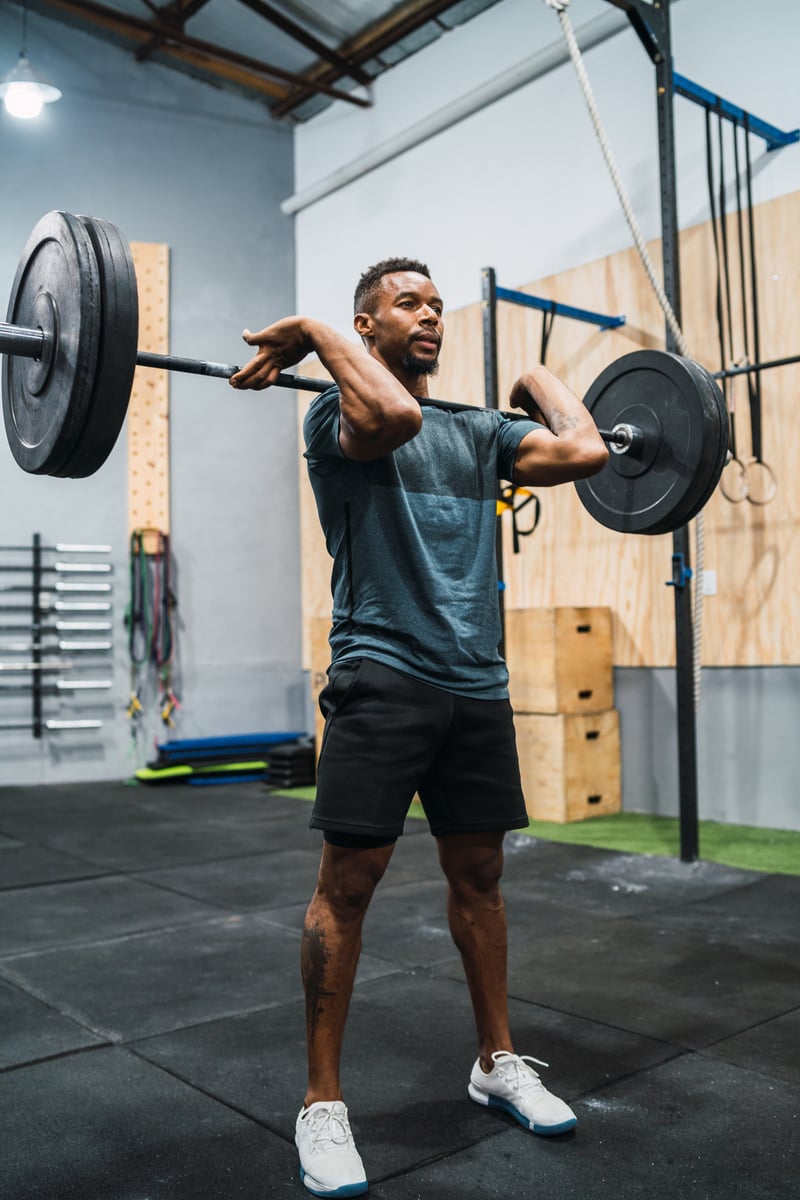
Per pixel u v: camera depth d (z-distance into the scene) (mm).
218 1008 2020
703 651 4082
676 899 2846
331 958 1361
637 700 4301
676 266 3295
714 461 1714
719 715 4051
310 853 3580
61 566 5508
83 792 5180
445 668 1387
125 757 5664
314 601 6145
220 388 6023
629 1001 2021
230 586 6016
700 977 2164
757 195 3887
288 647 6191
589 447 1417
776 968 2219
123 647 5684
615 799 4301
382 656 1371
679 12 4141
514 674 4262
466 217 5059
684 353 3059
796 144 3775
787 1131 1473
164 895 2979
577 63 2729
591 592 4473
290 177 6285
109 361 1231
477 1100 1571
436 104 5281
